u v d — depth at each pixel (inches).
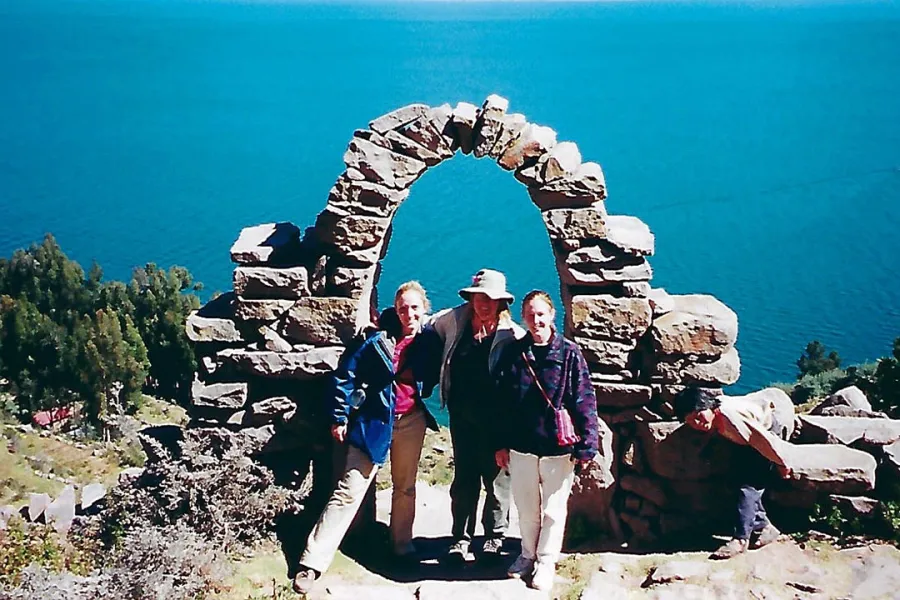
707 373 289.7
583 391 259.6
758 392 313.6
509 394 262.4
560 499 267.4
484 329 270.1
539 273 4192.9
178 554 259.9
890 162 7229.3
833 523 290.2
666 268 4562.0
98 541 289.6
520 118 289.3
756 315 3644.2
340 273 294.0
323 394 303.7
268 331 298.7
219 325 301.6
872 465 288.5
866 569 267.7
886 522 284.2
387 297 3248.0
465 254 4621.1
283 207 6579.7
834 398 346.6
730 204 6053.2
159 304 1990.7
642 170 7214.6
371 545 307.6
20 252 2183.8
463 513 294.0
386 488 380.2
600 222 290.4
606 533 308.8
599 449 302.4
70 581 258.4
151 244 5664.4
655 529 303.4
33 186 7568.9
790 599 255.6
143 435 321.1
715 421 285.0
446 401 282.8
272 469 306.0
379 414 271.7
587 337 296.5
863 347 3196.4
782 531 295.1
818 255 4746.6
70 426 1435.8
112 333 1533.0
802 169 7091.5
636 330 292.5
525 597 261.7
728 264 4591.5
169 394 1733.5
